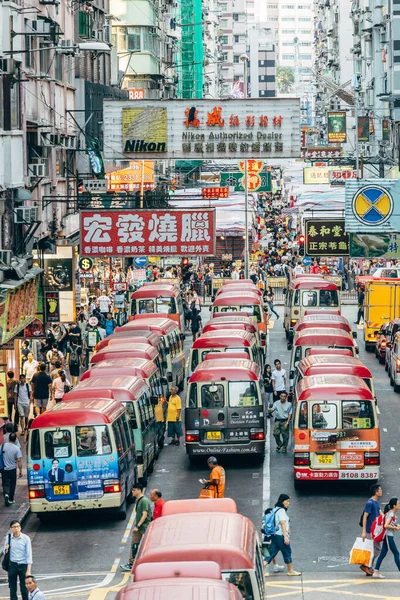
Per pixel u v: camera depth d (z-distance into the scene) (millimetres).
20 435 68625
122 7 192125
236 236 144750
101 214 79812
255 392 59656
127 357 66750
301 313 101438
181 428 67375
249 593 26219
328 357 63375
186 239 79438
